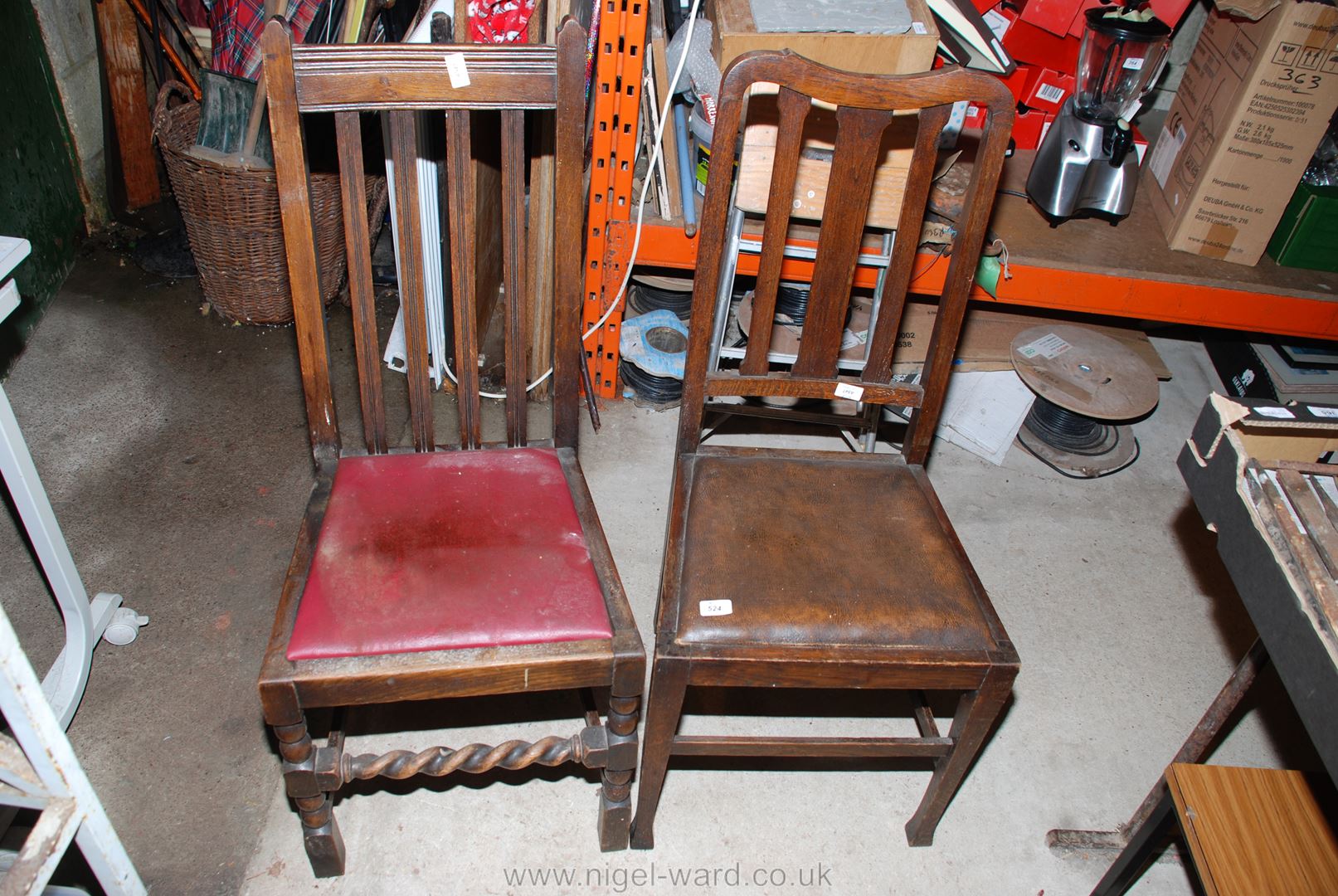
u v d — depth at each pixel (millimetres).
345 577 1201
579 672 1189
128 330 2352
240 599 1756
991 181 1259
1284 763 1670
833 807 1547
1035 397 2279
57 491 1917
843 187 1266
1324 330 2072
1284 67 1804
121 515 1886
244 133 2174
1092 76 2053
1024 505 2152
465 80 1158
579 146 1210
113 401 2146
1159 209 2186
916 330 2215
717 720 1646
